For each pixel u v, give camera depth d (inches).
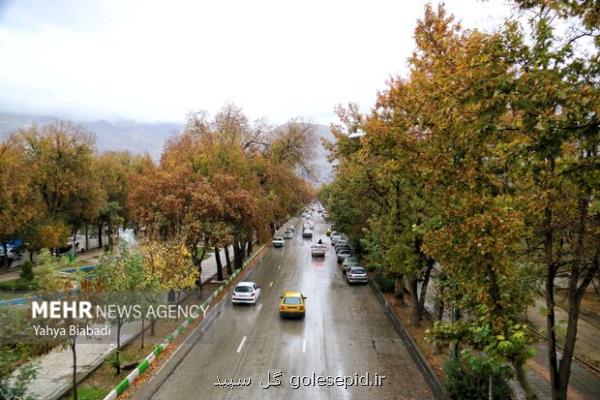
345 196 1266.0
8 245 1775.3
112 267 580.4
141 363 590.6
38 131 1667.1
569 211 330.0
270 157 1776.6
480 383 460.1
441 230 359.3
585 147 265.0
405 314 893.2
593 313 832.3
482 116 272.1
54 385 535.2
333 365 617.0
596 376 574.2
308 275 1408.7
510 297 349.1
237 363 622.5
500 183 363.3
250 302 994.7
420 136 499.8
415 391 530.0
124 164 2482.8
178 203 986.1
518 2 274.7
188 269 871.1
